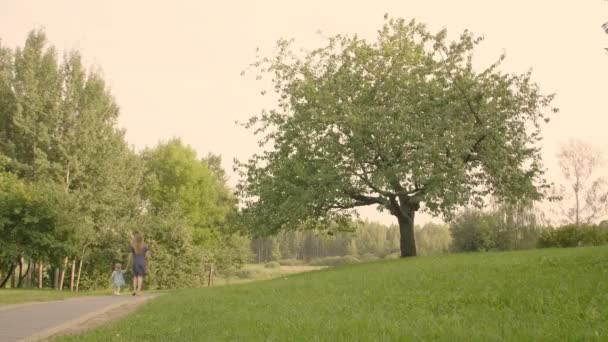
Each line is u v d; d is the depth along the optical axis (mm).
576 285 9133
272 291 14539
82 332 8352
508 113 28031
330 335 6137
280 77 31703
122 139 48406
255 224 30344
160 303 13438
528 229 42875
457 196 25484
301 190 27219
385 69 30859
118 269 21672
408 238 30234
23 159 42250
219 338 6855
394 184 27828
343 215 32156
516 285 9984
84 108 42719
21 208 35125
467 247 45062
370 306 9250
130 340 7266
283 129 30438
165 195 59469
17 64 42750
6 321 10289
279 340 6195
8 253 34594
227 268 62750
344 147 28109
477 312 7562
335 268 26734
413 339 5570
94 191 41125
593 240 31031
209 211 61688
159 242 48594
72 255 40281
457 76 28797
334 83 30000
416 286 11977
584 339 5148
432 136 26578
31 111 41031
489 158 27688
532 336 5301
